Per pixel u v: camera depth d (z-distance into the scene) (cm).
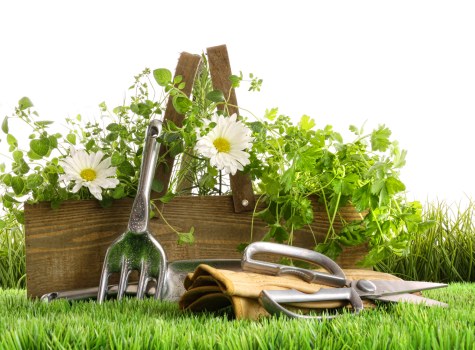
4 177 129
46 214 127
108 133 135
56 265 126
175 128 126
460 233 228
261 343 83
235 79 131
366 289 108
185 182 137
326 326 91
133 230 119
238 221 131
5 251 210
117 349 82
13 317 101
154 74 126
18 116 127
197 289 99
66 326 90
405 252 132
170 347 83
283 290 98
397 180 124
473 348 83
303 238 132
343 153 130
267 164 136
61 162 123
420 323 92
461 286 173
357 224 130
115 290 122
